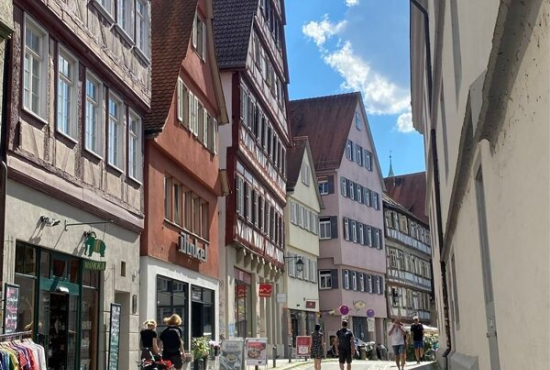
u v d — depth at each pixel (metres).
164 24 22.19
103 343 16.03
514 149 5.44
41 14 13.12
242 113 29.86
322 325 50.22
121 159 17.22
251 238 31.33
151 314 18.95
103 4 16.28
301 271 41.84
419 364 28.84
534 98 4.51
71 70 14.69
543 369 4.93
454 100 11.02
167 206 21.02
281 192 38.28
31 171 12.64
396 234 62.34
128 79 17.55
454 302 16.59
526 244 5.22
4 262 11.73
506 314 6.64
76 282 14.95
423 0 17.94
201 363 21.81
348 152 54.47
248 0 31.86
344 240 51.41
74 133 14.59
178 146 21.38
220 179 26.28
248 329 31.73
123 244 17.34
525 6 4.37
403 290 63.06
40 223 13.08
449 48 11.34
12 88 12.07
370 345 47.50
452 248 15.45
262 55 33.84
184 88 22.22
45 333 13.58
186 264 22.22
